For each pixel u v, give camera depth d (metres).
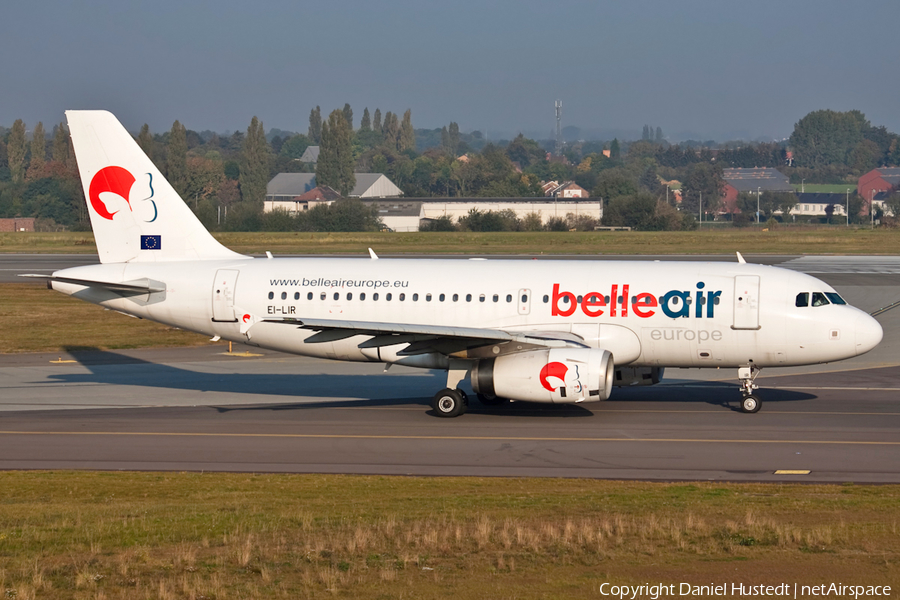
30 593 57.53
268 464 102.31
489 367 127.69
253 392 152.50
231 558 65.44
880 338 128.75
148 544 69.06
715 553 65.94
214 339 145.38
